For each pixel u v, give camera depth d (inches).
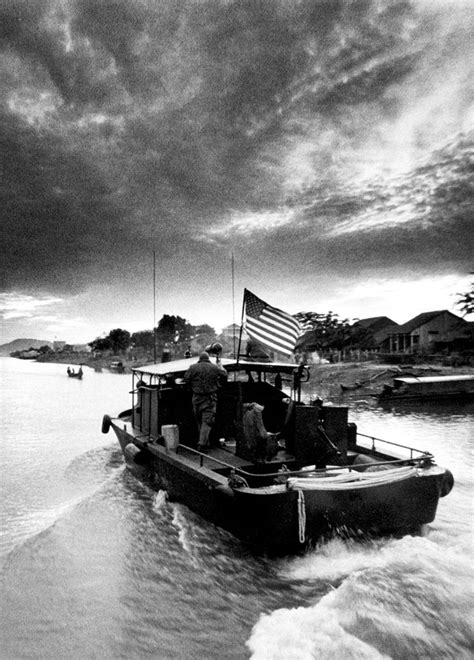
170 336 4023.1
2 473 385.7
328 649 147.8
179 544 232.5
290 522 207.2
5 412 814.5
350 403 949.2
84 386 1521.9
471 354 1672.0
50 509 296.5
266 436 256.7
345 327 2071.9
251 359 343.6
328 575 200.4
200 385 295.9
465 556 209.2
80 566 211.0
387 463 238.1
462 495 317.1
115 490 323.9
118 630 163.8
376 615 162.6
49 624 167.5
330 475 231.5
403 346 2178.9
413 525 231.6
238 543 231.6
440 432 591.8
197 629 164.9
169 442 292.0
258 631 159.0
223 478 226.8
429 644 148.5
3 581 197.2
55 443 524.4
